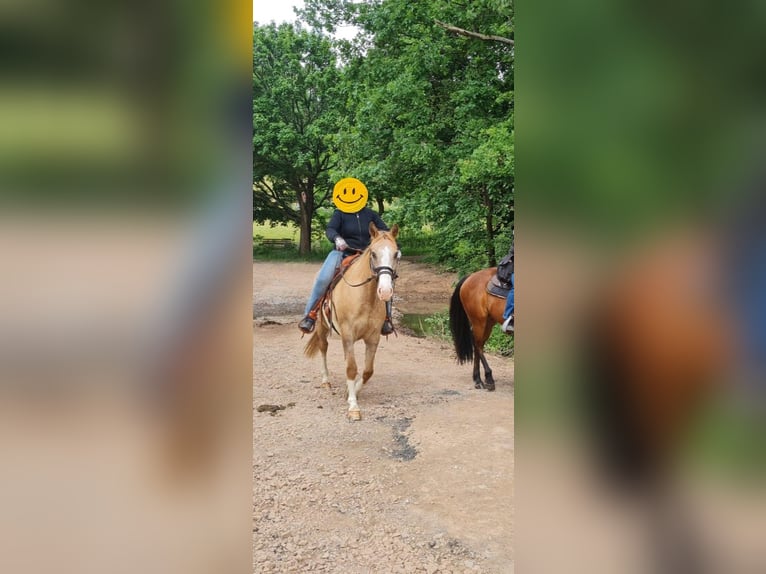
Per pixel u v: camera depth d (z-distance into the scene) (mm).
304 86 17547
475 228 8852
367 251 4746
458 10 9062
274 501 3188
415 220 9797
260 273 15531
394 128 10281
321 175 18922
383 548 2709
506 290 5281
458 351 5828
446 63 9523
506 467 3658
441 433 4324
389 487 3393
